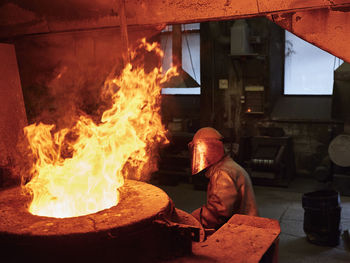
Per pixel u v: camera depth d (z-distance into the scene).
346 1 2.41
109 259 1.50
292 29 2.60
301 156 7.91
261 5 2.63
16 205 1.90
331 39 2.50
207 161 2.93
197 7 2.81
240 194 2.93
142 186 2.21
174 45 7.45
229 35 7.95
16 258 1.47
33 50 3.68
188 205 6.48
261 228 1.95
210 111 8.06
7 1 3.48
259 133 7.86
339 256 4.41
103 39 3.35
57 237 1.45
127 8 3.01
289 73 8.28
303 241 4.84
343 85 6.95
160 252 1.63
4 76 2.52
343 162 6.73
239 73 8.08
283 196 6.73
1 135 2.46
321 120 7.61
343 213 5.83
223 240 1.79
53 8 3.30
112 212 1.70
